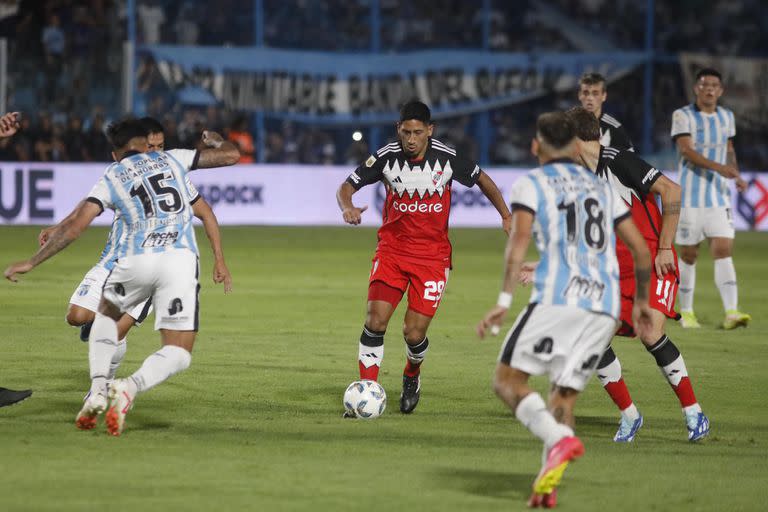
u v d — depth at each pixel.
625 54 97.50
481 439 23.86
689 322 43.44
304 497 18.42
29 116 88.12
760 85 97.06
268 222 89.25
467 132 97.62
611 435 25.17
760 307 49.50
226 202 88.25
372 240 79.75
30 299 46.12
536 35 103.44
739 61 97.06
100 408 23.20
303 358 34.34
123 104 89.94
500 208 28.25
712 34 104.75
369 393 26.14
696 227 43.25
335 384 30.41
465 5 102.94
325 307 46.19
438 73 96.19
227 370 32.00
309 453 21.95
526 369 18.72
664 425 26.38
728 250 43.06
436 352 36.28
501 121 98.06
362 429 24.73
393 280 27.42
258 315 43.56
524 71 97.06
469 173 27.67
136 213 23.50
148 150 25.06
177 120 90.56
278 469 20.45
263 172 89.12
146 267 23.36
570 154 19.36
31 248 67.50
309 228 88.50
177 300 23.38
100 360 23.70
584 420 26.89
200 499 18.14
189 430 24.09
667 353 24.61
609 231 19.17
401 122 26.89
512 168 94.12
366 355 27.62
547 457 17.69
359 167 27.61
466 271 61.47
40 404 26.50
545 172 19.08
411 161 27.25
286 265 62.78
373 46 97.12
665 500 18.81
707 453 23.11
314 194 90.50
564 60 97.19
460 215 93.06
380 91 95.69
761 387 31.31
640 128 98.19
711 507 18.39
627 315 24.89
